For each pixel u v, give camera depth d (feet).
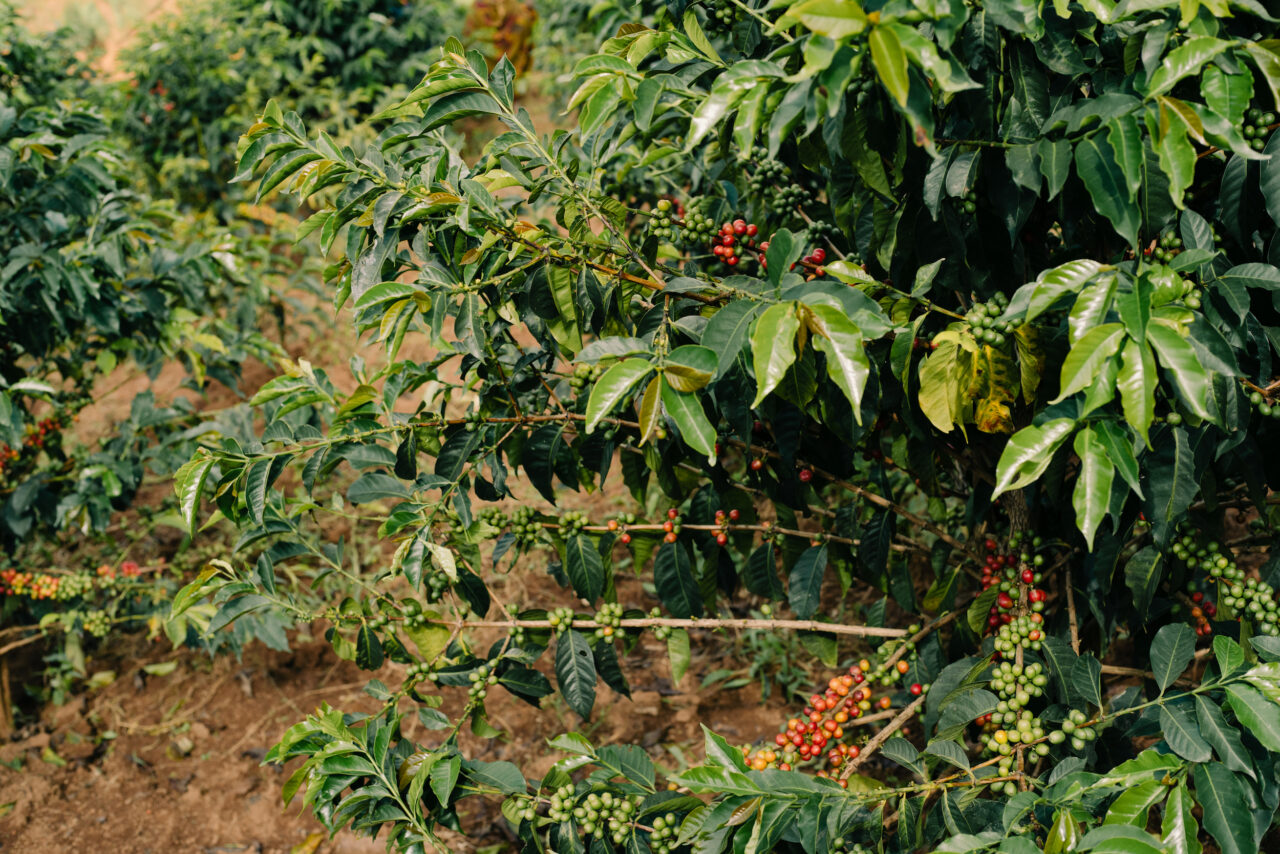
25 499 10.97
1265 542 6.53
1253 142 4.72
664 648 12.46
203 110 24.63
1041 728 5.48
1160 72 4.07
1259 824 4.62
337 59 27.66
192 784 11.15
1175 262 4.25
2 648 11.78
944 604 7.20
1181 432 4.81
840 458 7.09
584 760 5.93
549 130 25.25
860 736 8.29
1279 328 4.82
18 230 10.73
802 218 7.74
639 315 6.82
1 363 11.44
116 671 13.19
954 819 5.03
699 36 5.78
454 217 5.58
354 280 5.81
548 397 7.36
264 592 6.64
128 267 12.27
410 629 6.81
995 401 5.23
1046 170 4.55
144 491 16.43
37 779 11.14
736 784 4.85
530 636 6.98
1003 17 4.59
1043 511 7.24
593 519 14.07
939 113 5.49
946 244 5.77
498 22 30.22
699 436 4.43
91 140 10.16
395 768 6.18
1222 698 4.81
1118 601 6.53
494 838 10.00
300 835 10.38
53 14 44.70
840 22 3.62
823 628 7.05
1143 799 4.31
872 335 4.17
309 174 5.78
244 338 12.75
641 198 10.68
